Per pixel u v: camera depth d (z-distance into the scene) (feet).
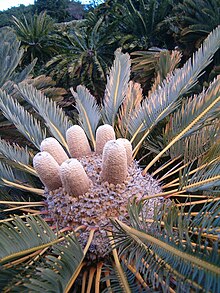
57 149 4.31
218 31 5.21
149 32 10.60
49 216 3.89
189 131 4.57
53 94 6.89
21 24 13.60
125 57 6.09
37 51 13.57
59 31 13.25
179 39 9.37
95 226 3.52
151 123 4.88
